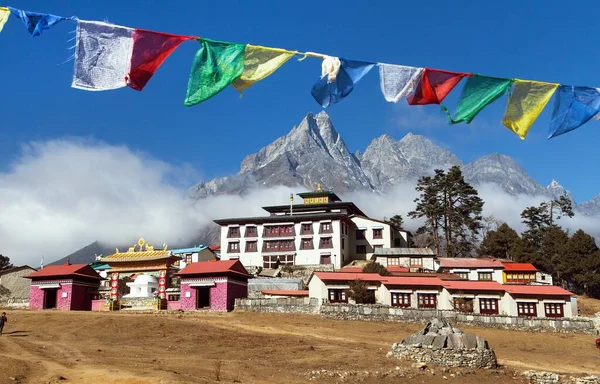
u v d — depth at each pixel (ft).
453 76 43.62
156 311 188.75
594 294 320.29
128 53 39.17
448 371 106.52
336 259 325.21
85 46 38.78
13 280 279.90
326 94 42.75
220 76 40.22
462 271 295.28
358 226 356.18
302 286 263.90
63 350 113.19
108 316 164.86
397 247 354.95
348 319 186.09
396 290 204.85
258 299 192.65
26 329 147.13
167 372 87.86
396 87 43.06
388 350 131.23
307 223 338.54
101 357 105.60
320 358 116.16
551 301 200.34
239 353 120.88
